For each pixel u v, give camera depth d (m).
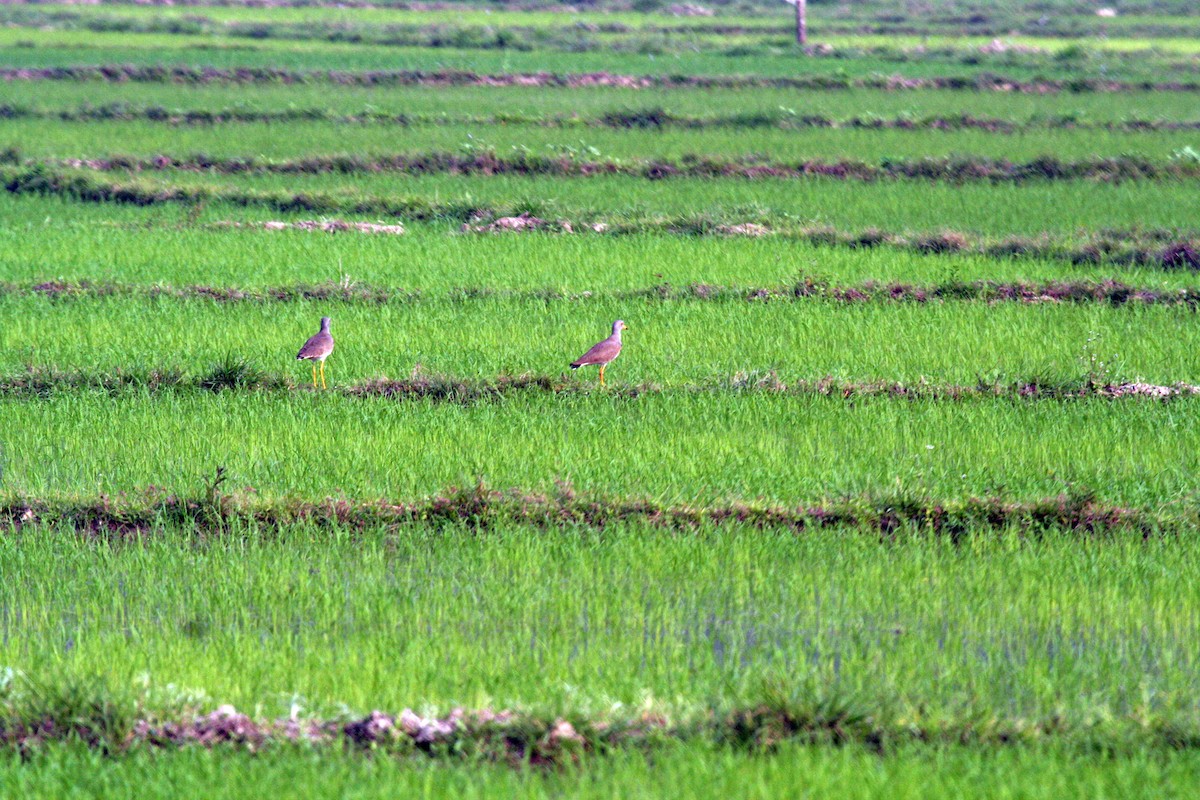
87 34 187.88
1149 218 83.69
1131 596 35.38
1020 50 195.62
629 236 78.00
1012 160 103.00
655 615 34.72
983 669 31.39
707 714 28.55
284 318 59.88
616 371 53.00
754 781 25.78
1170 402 49.78
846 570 37.06
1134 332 58.53
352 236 77.62
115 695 28.59
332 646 32.59
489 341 57.06
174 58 162.38
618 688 30.06
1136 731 28.02
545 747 27.44
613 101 135.62
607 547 38.16
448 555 38.06
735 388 51.41
